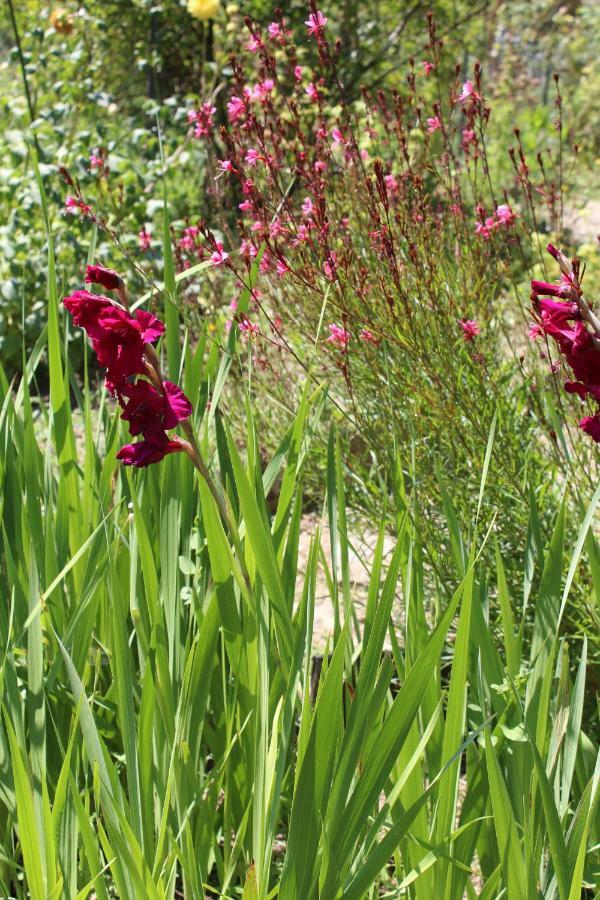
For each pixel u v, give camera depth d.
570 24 13.77
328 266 3.06
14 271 5.85
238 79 3.47
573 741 1.83
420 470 2.95
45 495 2.46
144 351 1.72
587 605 2.69
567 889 1.58
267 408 3.96
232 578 2.00
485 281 3.53
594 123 10.51
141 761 1.85
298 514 2.11
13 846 2.12
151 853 1.83
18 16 8.95
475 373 3.17
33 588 1.92
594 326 1.59
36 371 5.95
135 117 8.64
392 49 8.94
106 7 9.09
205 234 2.51
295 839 1.57
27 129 6.60
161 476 2.35
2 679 1.82
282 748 1.76
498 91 9.80
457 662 1.69
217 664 2.25
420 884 1.77
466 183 6.11
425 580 2.88
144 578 2.04
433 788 1.88
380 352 3.18
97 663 2.34
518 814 1.81
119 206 5.75
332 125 4.46
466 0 9.42
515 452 2.99
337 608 2.07
